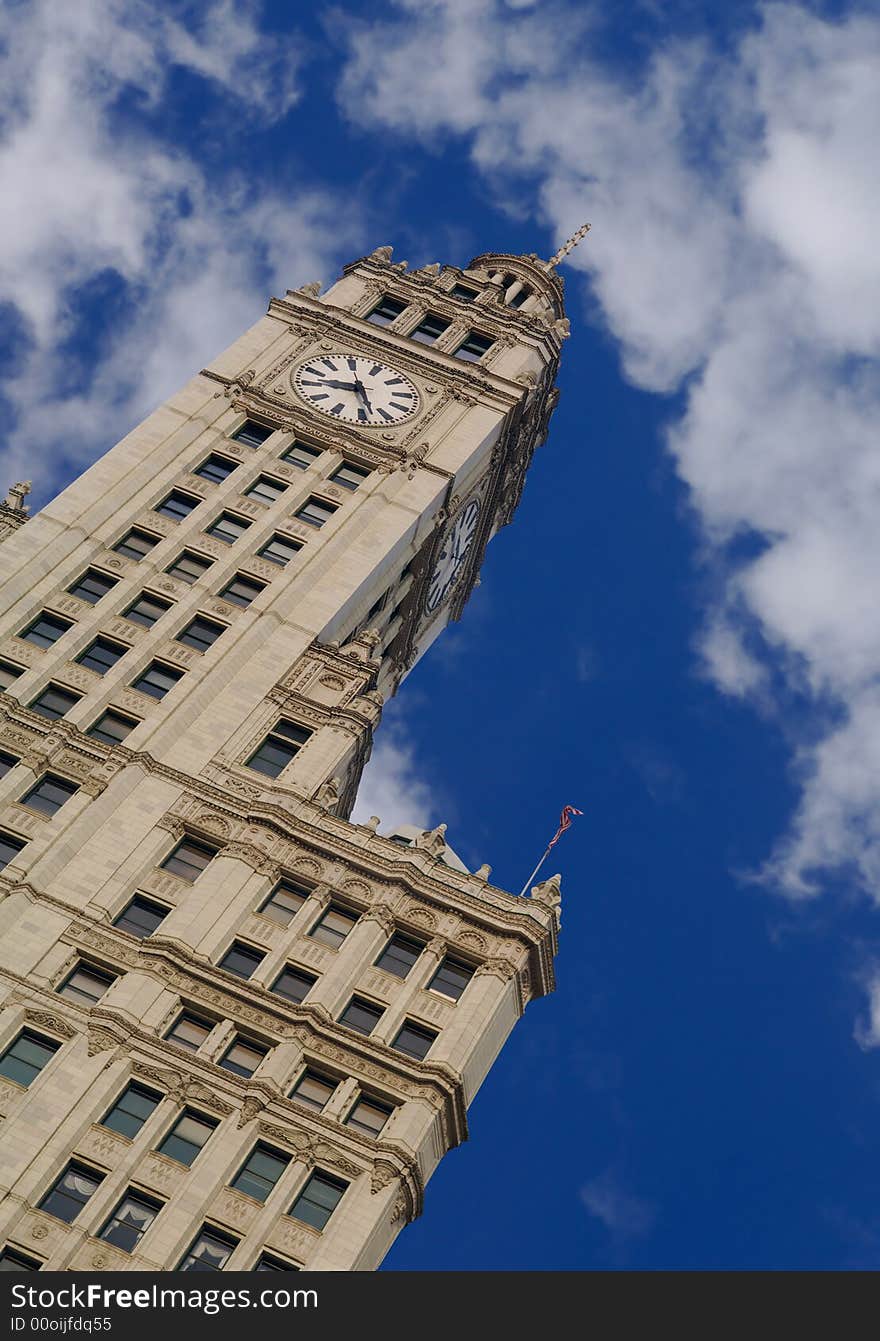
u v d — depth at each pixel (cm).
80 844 7325
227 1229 6238
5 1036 6612
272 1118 6550
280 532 9025
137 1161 6331
